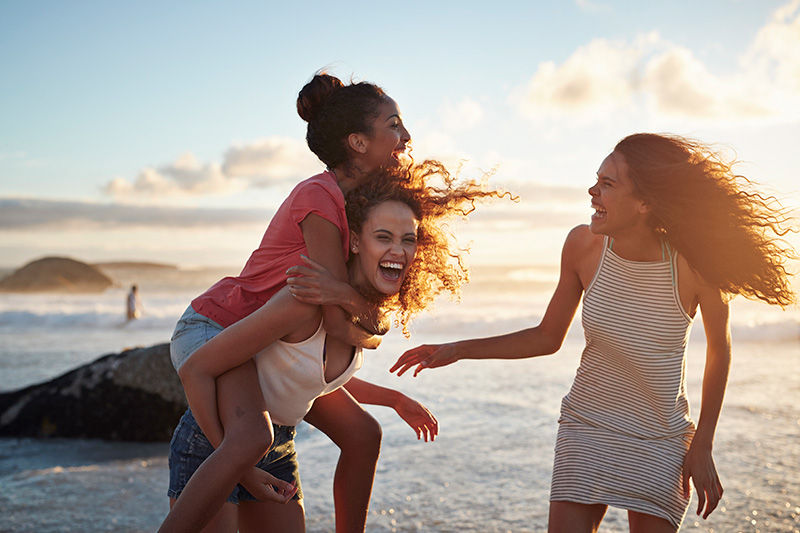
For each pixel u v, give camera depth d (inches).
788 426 273.3
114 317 999.0
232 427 100.7
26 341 757.3
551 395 346.6
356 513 126.2
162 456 274.2
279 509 117.9
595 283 117.0
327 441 273.7
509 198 118.0
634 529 116.6
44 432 307.9
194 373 103.2
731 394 343.3
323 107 118.5
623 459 114.2
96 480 228.2
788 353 532.4
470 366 444.8
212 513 98.3
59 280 2637.8
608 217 109.8
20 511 195.6
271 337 102.2
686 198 104.6
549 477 215.6
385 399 133.8
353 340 108.3
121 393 303.4
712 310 112.9
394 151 120.2
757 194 108.1
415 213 110.1
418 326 792.9
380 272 107.0
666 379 113.8
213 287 116.1
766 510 183.9
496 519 181.5
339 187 112.4
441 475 219.8
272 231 111.6
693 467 111.7
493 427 280.7
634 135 110.8
